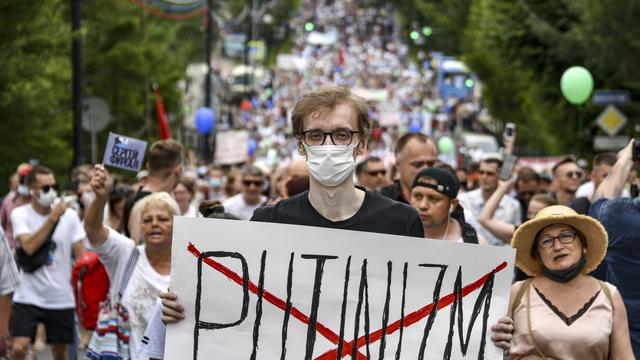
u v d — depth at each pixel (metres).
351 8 160.50
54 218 10.09
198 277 4.88
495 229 8.86
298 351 4.87
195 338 4.88
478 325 4.96
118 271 6.98
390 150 44.97
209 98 35.69
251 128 61.78
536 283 5.88
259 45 81.81
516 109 44.59
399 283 4.90
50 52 19.55
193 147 41.47
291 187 9.53
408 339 4.91
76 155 18.94
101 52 28.67
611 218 6.86
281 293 4.86
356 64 122.88
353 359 4.87
